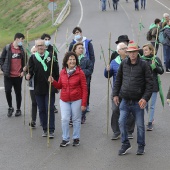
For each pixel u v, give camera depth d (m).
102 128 12.71
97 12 44.59
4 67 13.84
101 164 9.97
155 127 12.62
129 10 44.81
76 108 11.13
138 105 10.19
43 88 11.77
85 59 13.02
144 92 10.08
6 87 14.01
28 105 15.51
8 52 13.85
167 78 19.03
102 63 22.84
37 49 11.86
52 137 11.96
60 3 56.12
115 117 11.57
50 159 10.41
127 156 10.44
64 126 11.20
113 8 46.72
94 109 14.70
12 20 60.66
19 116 14.24
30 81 12.66
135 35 30.84
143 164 9.90
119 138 11.73
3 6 68.56
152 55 12.01
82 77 11.13
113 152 10.73
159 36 20.05
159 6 47.03
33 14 58.44
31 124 12.86
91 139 11.77
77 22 39.22
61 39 31.20
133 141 11.48
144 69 10.00
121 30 33.25
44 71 11.70
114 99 10.48
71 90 11.07
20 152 10.95
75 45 12.84
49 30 36.78
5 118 14.04
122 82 10.30
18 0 66.81
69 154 10.70
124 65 10.20
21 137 12.14
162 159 10.19
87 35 32.00
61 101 11.24
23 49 14.02
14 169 9.84
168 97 9.80
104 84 18.42
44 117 12.02
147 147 11.02
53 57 11.77
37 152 10.91
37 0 63.47
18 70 13.91
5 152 10.98
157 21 20.91
